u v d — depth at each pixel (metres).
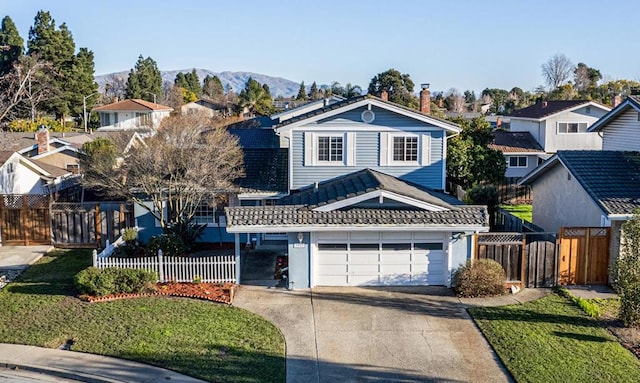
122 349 14.69
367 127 23.89
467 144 34.78
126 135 26.05
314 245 19.50
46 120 60.97
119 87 131.25
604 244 19.66
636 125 23.94
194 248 24.36
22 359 14.29
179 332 15.72
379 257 19.80
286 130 23.86
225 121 55.81
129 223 25.22
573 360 14.09
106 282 18.16
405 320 16.83
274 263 22.50
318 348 14.98
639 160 22.28
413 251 19.78
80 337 15.46
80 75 76.44
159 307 17.56
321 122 23.88
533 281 19.48
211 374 13.41
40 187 33.53
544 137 43.53
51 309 17.50
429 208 19.50
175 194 23.84
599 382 13.02
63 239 25.31
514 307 17.72
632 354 14.47
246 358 14.25
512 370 13.63
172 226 23.08
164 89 127.69
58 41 74.25
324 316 17.11
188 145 22.48
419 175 24.27
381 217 19.14
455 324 16.53
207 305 17.83
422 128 23.98
